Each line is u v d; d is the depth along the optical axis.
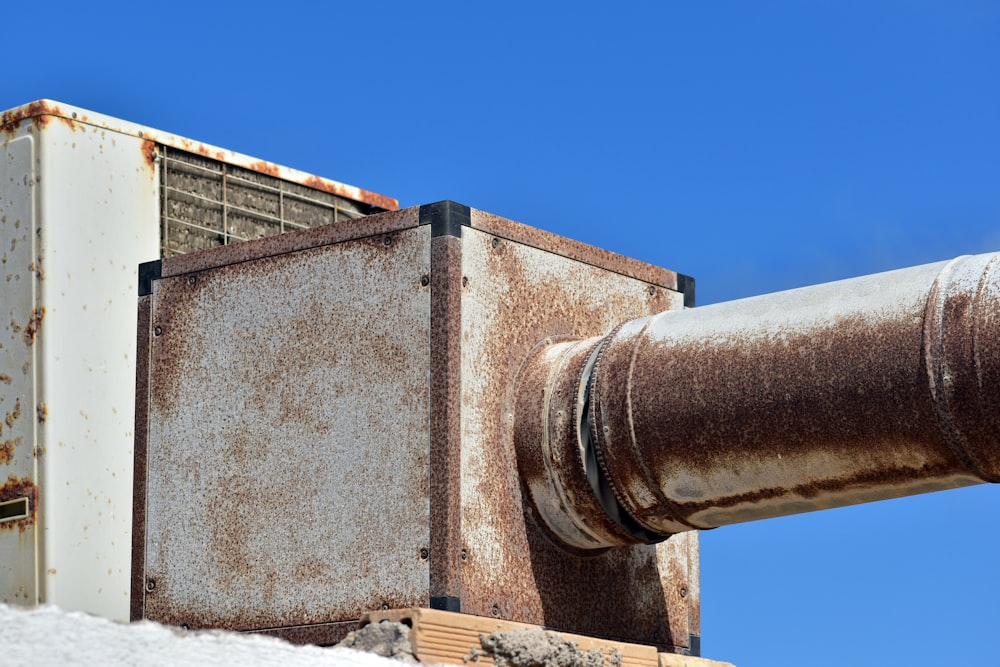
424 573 5.65
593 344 6.01
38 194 6.98
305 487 5.98
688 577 6.65
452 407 5.71
